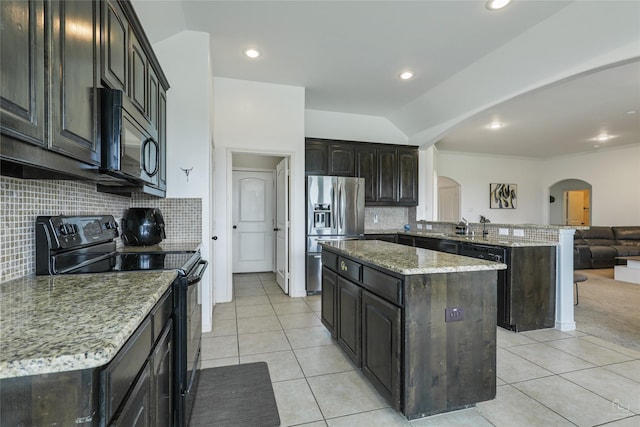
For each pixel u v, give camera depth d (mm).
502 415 1727
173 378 1474
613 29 2443
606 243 6551
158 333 1145
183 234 2932
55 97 978
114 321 790
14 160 820
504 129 5852
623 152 7199
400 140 5504
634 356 2434
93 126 1254
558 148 7504
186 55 2939
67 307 902
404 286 1611
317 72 3736
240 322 3182
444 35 2930
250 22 2768
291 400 1879
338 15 2654
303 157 4199
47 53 935
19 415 604
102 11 1336
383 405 1828
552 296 3049
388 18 2684
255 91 3992
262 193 5805
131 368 828
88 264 1665
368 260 1945
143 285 1179
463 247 3531
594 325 3111
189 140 2949
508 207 8414
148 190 2197
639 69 3408
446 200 8688
